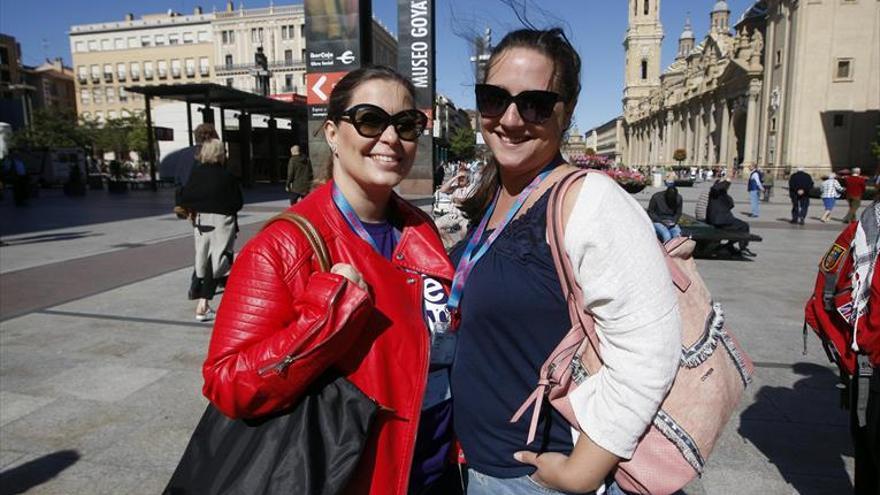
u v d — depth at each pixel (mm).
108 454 3000
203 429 1381
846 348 2262
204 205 5332
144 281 7133
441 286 1609
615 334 1153
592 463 1188
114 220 14164
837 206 22453
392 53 71750
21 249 9656
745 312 5996
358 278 1314
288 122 40906
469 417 1443
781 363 4418
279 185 34781
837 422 3451
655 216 8852
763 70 47531
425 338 1453
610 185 1234
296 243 1359
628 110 96438
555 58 1388
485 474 1423
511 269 1322
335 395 1301
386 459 1337
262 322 1287
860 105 40750
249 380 1209
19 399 3639
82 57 77562
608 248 1154
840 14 40344
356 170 1498
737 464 3000
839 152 41281
